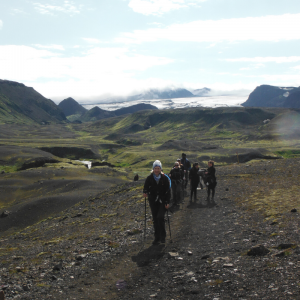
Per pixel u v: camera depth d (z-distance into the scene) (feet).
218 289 18.63
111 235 40.06
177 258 26.21
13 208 223.51
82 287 21.39
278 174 84.38
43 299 19.45
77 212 90.02
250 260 23.03
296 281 17.61
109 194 109.19
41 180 341.21
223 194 65.26
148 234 36.83
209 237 32.83
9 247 53.52
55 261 29.43
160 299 18.39
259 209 44.45
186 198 63.93
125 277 23.02
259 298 16.49
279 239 27.76
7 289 21.49
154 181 32.42
